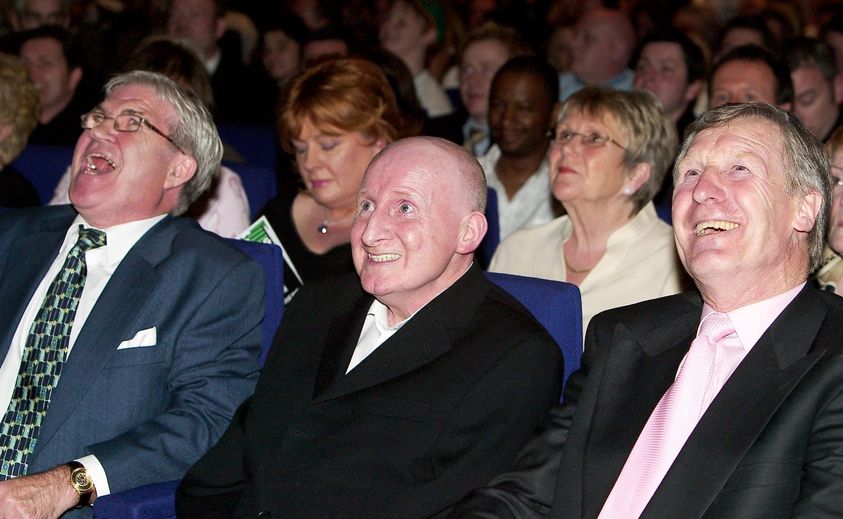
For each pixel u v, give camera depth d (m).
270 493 2.62
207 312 2.96
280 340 2.87
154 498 2.64
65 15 8.10
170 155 3.05
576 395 2.54
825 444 2.17
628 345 2.47
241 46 7.94
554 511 2.38
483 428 2.53
